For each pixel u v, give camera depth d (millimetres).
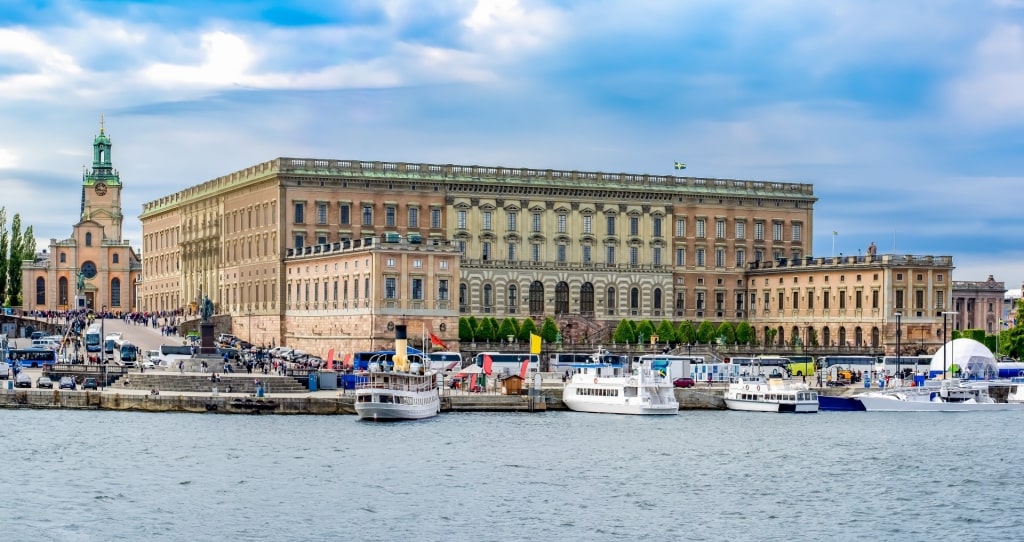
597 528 108000
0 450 136250
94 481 121750
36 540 101500
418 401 167000
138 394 168250
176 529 105188
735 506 117625
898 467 138875
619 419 174875
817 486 127562
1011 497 123438
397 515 110688
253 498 115875
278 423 159000
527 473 129875
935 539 107375
